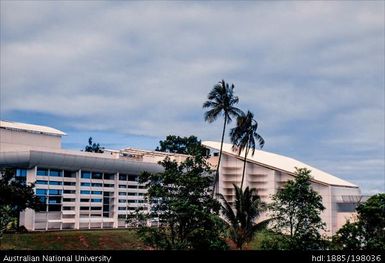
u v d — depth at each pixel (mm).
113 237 73812
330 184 109812
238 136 84500
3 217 63250
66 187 92188
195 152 47469
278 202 47594
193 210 42875
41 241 67812
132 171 102500
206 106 82438
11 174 72688
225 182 115438
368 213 51875
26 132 95000
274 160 118375
